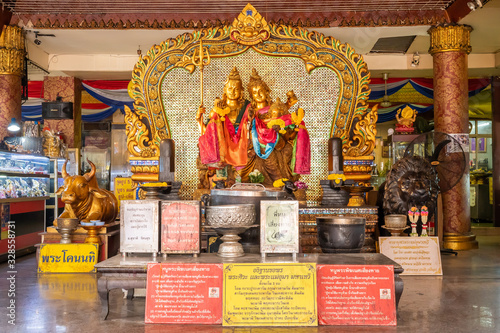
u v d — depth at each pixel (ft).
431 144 20.40
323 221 13.32
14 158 22.76
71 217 19.21
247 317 10.59
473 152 37.76
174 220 11.99
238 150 19.74
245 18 21.13
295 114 19.65
